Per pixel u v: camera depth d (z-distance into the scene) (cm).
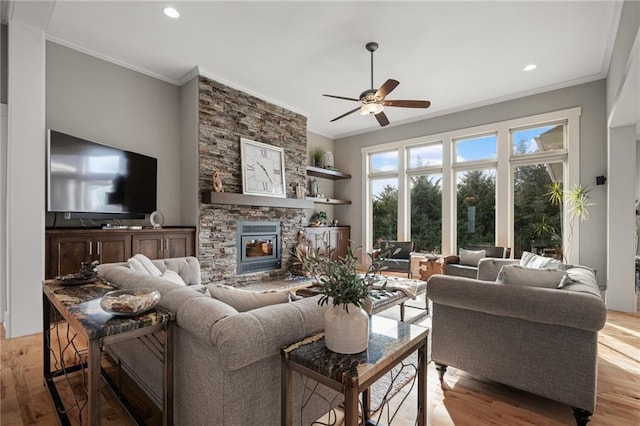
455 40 361
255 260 526
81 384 212
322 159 704
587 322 168
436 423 181
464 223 580
